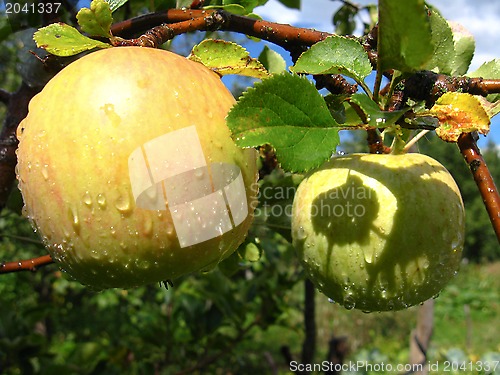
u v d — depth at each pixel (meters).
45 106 0.12
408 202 0.15
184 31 0.15
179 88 0.12
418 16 0.11
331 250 0.16
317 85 0.16
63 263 0.13
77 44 0.13
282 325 0.42
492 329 1.46
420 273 0.15
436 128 0.12
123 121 0.12
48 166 0.12
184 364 0.43
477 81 0.13
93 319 0.75
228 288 0.39
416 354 0.45
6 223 0.43
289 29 0.15
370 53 0.15
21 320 0.39
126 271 0.13
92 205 0.12
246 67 0.14
